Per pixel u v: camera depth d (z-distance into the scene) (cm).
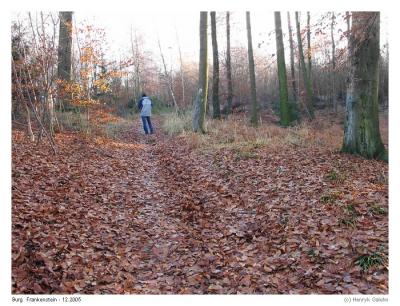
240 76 2712
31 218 576
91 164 934
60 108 1342
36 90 1088
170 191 824
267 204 677
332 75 2350
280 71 1695
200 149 1127
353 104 984
